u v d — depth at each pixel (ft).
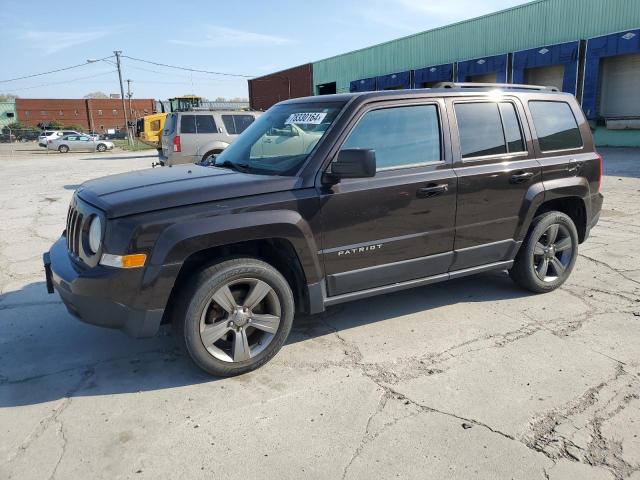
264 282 11.58
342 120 12.48
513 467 8.59
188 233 10.54
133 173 14.02
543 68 81.41
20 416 10.23
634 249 21.13
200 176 12.45
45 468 8.72
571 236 16.53
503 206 14.80
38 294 17.03
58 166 75.72
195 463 8.81
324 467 8.65
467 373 11.60
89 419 10.11
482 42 88.02
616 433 9.43
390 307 15.57
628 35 66.64
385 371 11.80
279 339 12.05
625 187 37.14
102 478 8.49
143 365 12.25
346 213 12.24
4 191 44.57
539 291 16.35
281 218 11.35
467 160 14.10
